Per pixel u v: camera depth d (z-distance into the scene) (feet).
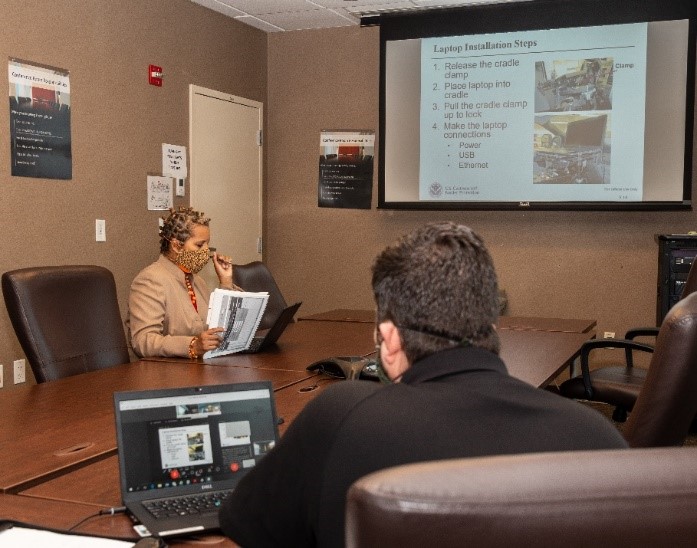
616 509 1.77
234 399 4.66
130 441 4.36
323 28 18.95
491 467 1.83
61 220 13.74
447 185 17.60
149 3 15.49
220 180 17.83
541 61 16.72
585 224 17.08
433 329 3.16
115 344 9.19
